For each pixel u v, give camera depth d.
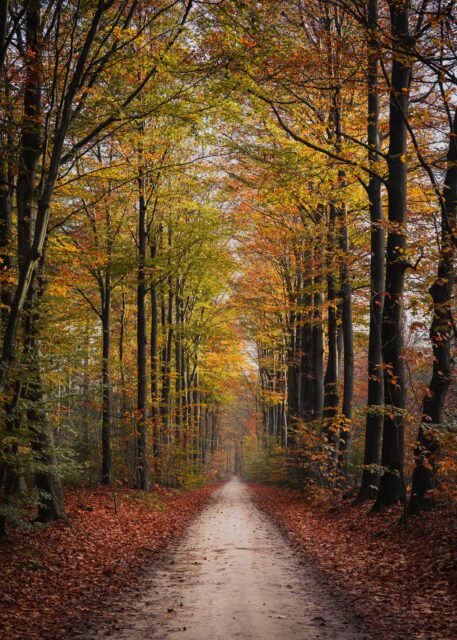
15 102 10.78
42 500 12.09
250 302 24.52
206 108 12.26
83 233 18.38
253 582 8.20
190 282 29.34
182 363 32.66
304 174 13.84
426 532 9.70
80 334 19.64
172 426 25.27
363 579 8.04
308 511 18.45
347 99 15.25
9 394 9.33
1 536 9.74
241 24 10.72
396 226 10.38
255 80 11.68
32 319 10.69
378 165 14.02
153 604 7.06
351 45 11.93
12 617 6.32
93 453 20.52
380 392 14.96
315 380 22.17
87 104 11.70
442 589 6.93
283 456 29.77
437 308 9.09
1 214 12.06
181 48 11.60
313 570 9.01
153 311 24.33
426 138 15.36
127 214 20.17
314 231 17.97
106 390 19.03
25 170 10.23
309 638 5.52
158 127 15.20
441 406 11.20
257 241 22.41
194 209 20.09
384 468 12.76
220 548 11.66
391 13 11.22
